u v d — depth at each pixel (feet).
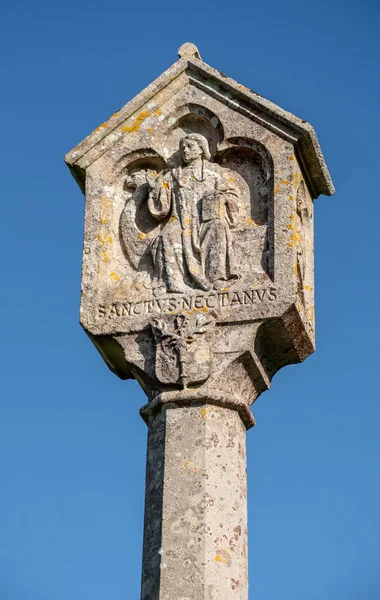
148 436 44.93
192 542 42.57
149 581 42.55
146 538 43.34
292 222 46.11
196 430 44.09
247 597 43.19
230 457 44.09
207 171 47.70
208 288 45.62
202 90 48.73
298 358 46.78
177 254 46.44
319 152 47.75
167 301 45.75
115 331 45.83
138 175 48.34
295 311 44.96
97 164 48.55
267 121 47.73
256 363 45.21
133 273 47.06
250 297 45.19
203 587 41.96
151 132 48.60
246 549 43.70
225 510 43.27
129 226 47.52
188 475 43.52
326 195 49.49
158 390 45.09
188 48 49.32
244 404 44.91
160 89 48.98
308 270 48.06
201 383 44.65
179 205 47.16
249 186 47.52
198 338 44.98
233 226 46.65
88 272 46.88
